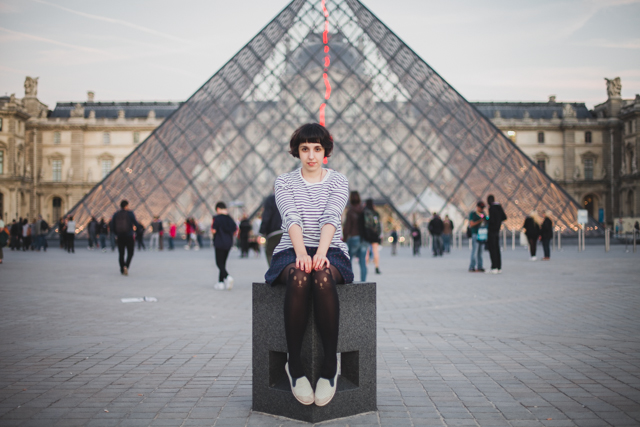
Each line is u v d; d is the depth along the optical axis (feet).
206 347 25.59
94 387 19.08
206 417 16.01
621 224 244.63
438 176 134.82
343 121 140.46
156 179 140.26
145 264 84.23
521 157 138.10
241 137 141.18
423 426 15.15
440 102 142.92
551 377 20.16
